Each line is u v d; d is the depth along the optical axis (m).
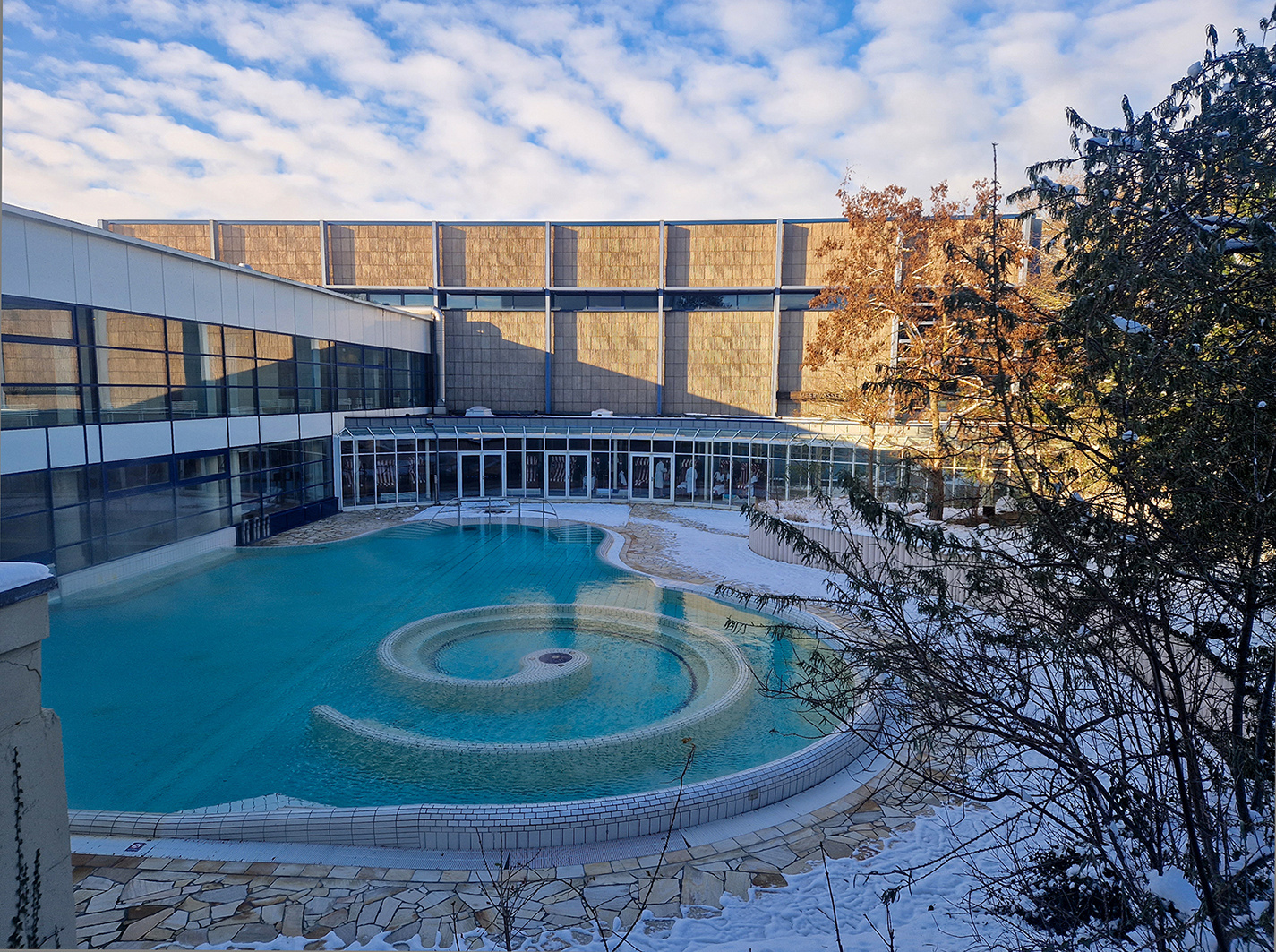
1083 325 4.55
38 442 14.90
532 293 35.38
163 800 8.35
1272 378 4.22
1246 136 4.60
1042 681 6.57
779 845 7.42
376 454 28.38
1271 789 4.16
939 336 13.28
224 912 6.18
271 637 13.76
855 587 5.28
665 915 6.29
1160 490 4.39
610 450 31.08
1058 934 5.20
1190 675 4.80
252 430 22.06
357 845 7.34
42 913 2.08
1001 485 5.08
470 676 12.09
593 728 10.28
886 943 5.86
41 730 2.09
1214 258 4.36
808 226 33.69
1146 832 4.59
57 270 15.30
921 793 8.44
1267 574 4.18
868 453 26.02
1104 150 5.03
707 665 12.58
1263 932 3.66
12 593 1.97
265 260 35.50
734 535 24.36
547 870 6.93
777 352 34.16
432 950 5.74
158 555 18.41
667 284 34.78
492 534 24.00
